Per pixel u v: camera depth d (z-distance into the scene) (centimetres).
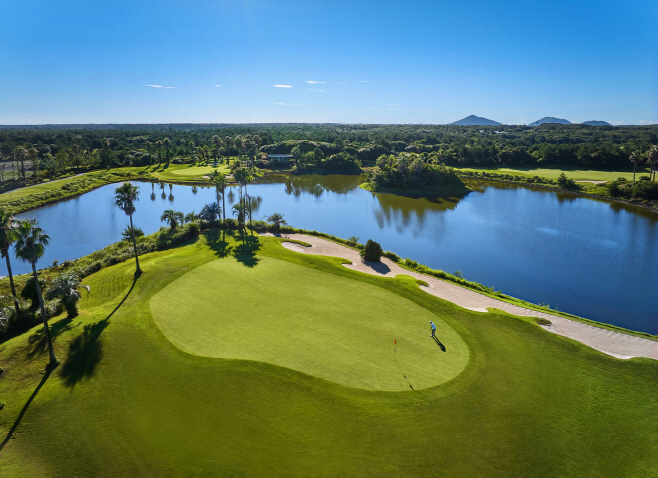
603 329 3934
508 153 18125
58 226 8800
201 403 2753
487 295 4788
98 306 4297
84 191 12656
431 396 2808
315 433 2491
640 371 3172
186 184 14412
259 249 6228
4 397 2823
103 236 8094
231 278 4966
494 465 2270
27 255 3247
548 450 2380
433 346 3444
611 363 3272
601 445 2423
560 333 3806
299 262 5562
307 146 19812
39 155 17888
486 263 6606
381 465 2262
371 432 2498
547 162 17812
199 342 3488
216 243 6606
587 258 6862
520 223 9212
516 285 5716
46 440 2461
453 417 2627
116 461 2300
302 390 2859
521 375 3072
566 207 10912
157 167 17575
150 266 5431
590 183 13338
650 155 12175
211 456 2320
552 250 7288
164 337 3562
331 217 9800
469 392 2858
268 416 2631
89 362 3212
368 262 5928
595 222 9281
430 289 4825
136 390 2889
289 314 3997
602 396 2864
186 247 6456
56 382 2983
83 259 6069
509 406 2733
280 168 18412
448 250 7281
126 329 3703
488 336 3641
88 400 2795
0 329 3634
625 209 10619
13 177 13750
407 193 12788
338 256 6219
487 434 2491
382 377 3009
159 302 4294
